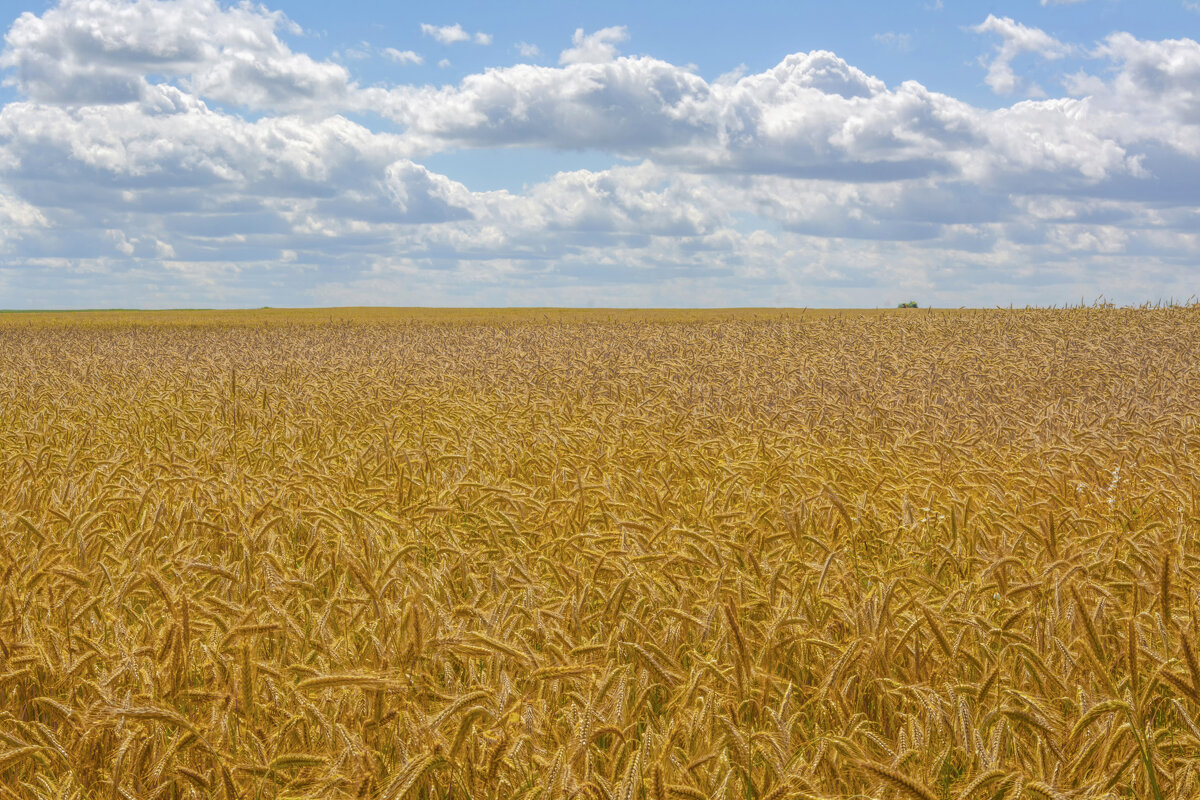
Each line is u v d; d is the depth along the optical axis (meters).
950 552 4.99
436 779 2.82
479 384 15.99
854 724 3.14
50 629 3.69
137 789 2.90
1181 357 20.47
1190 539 5.39
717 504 6.30
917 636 3.68
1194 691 2.85
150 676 3.36
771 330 33.00
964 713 2.94
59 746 2.90
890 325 33.53
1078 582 4.07
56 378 17.55
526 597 4.09
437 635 3.49
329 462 8.15
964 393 13.69
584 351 23.30
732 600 4.04
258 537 4.93
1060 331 27.73
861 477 7.26
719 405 12.66
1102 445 8.07
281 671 3.32
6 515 5.56
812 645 3.82
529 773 2.82
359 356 24.09
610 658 3.71
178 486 6.86
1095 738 2.87
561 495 6.46
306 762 2.73
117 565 5.04
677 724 3.06
